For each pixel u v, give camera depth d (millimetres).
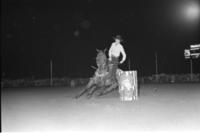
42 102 11211
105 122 7102
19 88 19031
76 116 7992
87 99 11781
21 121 7508
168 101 10523
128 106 9578
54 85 20859
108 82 11773
